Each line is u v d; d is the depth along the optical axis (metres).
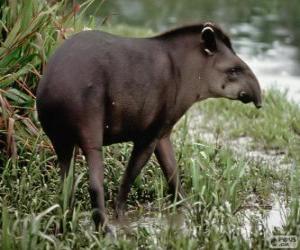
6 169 15.12
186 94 14.72
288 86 29.98
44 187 14.88
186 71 14.64
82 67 13.19
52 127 13.38
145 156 14.51
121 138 14.10
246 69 15.29
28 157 16.11
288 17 52.00
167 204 15.55
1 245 12.16
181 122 22.25
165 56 14.30
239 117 24.42
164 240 12.91
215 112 25.11
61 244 12.26
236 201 15.23
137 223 14.48
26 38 15.90
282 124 22.92
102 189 13.30
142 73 13.79
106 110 13.52
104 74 13.34
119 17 48.88
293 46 40.59
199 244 13.09
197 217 14.15
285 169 18.39
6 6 16.70
